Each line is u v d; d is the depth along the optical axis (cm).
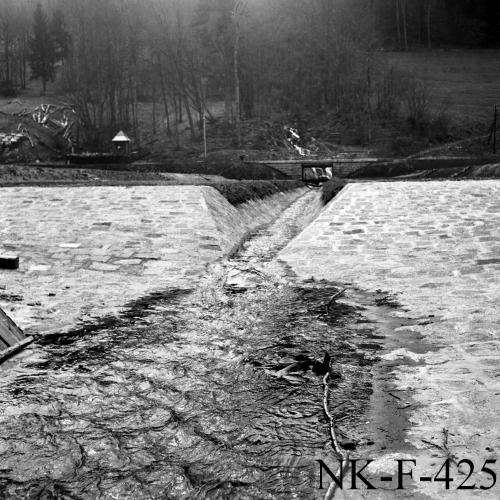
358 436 438
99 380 568
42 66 9956
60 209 1537
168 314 820
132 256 1184
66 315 804
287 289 976
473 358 588
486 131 7919
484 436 418
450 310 790
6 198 1652
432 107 8669
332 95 9156
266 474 391
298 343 684
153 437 449
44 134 8250
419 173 5219
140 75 9456
